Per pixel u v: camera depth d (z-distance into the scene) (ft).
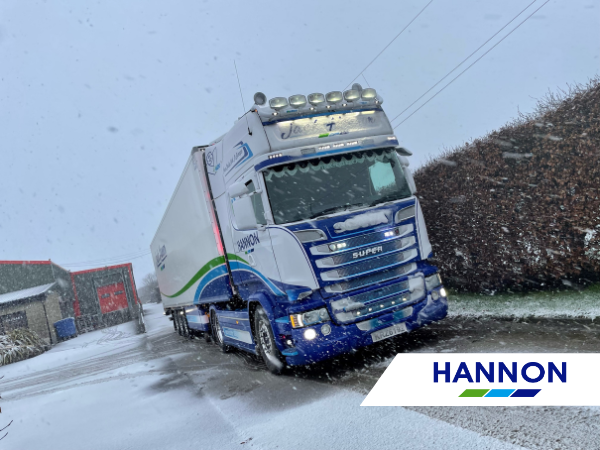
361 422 14.34
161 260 56.13
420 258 21.94
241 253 25.39
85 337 104.99
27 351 82.07
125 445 16.96
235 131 24.22
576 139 22.65
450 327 24.47
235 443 14.74
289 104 22.35
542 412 12.80
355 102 23.66
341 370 21.44
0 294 113.50
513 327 21.52
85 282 135.95
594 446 10.27
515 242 26.35
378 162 22.88
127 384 30.53
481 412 13.52
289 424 15.53
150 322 114.32
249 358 30.73
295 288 20.26
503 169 26.45
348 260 20.43
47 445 19.57
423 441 12.12
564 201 23.25
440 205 31.96
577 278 24.36
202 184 29.81
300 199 21.17
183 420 18.79
